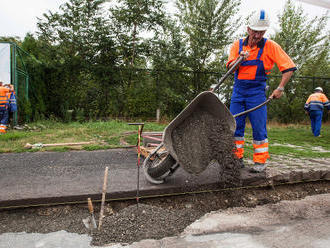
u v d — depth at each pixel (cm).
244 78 366
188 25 1333
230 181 315
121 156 493
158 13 1279
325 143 765
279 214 276
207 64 1345
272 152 570
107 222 238
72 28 1227
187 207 290
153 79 1262
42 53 1211
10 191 279
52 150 544
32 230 231
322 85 1540
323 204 307
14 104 835
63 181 319
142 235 224
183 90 1291
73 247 204
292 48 1631
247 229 238
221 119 312
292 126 1305
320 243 211
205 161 297
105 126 905
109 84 1224
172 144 280
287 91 1511
